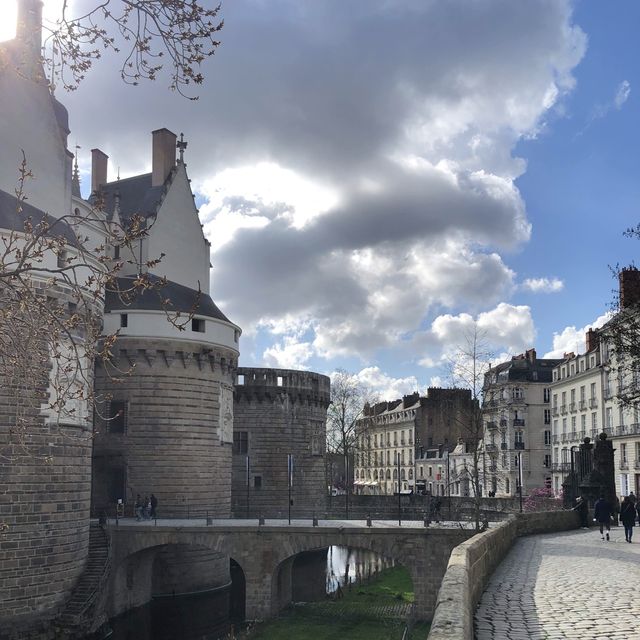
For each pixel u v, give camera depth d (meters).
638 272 27.84
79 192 58.34
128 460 49.28
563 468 82.19
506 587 16.88
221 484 53.16
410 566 41.00
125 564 43.88
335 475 152.38
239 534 42.34
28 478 33.09
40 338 17.56
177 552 49.25
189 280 57.53
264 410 67.81
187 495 49.94
